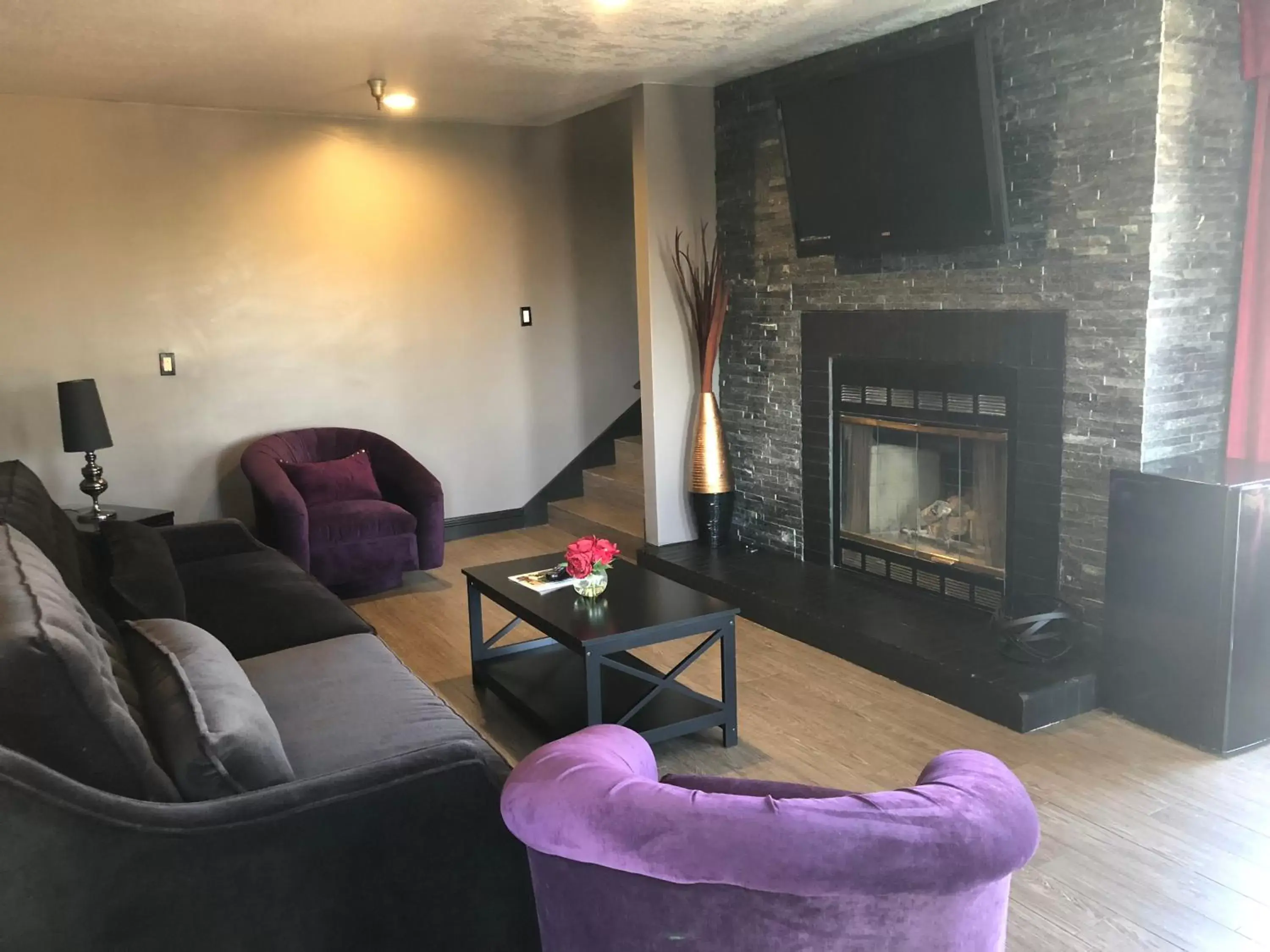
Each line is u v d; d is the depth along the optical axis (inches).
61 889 57.6
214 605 124.0
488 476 233.9
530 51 151.6
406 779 67.6
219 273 196.9
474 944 71.7
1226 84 119.7
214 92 175.8
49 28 132.2
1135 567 117.3
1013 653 129.3
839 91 147.5
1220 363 125.8
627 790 52.8
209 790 65.2
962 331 142.8
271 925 64.0
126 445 191.9
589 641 108.1
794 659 147.6
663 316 189.9
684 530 199.9
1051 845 95.3
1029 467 135.5
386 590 188.9
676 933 51.9
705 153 188.1
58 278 181.9
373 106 194.9
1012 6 129.8
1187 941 81.0
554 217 232.8
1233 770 108.7
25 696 58.0
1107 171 120.6
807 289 171.6
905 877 47.5
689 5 129.2
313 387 209.8
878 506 168.7
